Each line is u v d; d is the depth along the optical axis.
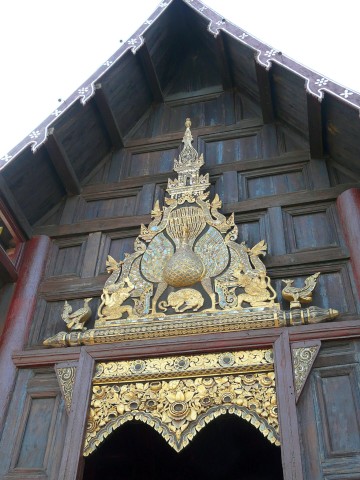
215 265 7.40
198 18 10.16
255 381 6.32
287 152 9.06
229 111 10.33
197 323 6.71
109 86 9.32
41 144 8.23
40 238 8.70
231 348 6.52
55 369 6.88
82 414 6.39
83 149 9.45
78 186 9.43
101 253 8.38
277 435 5.90
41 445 6.39
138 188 9.29
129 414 6.43
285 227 7.91
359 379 5.98
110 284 7.58
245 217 8.23
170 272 7.30
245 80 10.07
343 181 8.27
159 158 9.86
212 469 9.75
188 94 11.03
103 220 8.81
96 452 8.98
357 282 6.86
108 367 6.80
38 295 8.00
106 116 9.48
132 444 9.41
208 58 11.24
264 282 7.04
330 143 8.36
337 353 6.24
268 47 8.45
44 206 9.15
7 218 8.29
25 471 6.20
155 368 6.64
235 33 8.97
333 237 7.58
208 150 9.69
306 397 6.00
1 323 7.63
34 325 7.66
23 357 7.10
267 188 8.63
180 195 8.39
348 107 7.18
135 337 6.86
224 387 6.36
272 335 6.48
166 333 6.78
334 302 6.87
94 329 7.05
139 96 10.44
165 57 10.74
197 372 6.48
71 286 7.98
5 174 8.07
